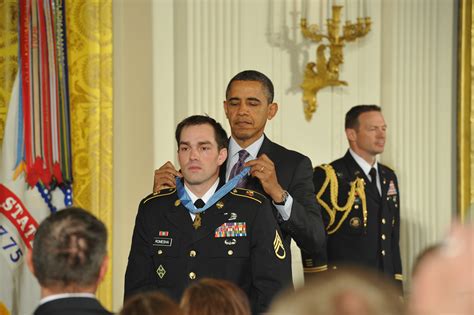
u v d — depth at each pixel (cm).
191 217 735
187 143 736
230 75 1263
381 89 1362
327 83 1304
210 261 719
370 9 1354
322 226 827
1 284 1046
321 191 1098
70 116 1119
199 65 1247
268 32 1293
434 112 1370
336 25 1269
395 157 1354
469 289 239
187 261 721
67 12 1120
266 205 736
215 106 1253
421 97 1365
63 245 482
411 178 1359
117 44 1161
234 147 852
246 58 1277
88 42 1127
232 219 727
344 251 1092
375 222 1102
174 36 1232
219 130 748
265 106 854
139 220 755
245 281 723
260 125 850
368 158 1124
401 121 1358
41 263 484
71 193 1109
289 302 248
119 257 1161
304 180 843
